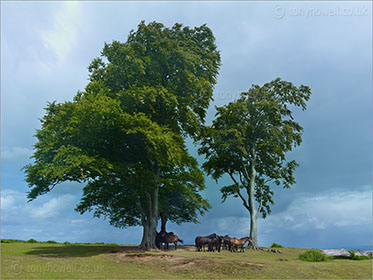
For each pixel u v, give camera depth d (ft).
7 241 131.85
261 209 132.16
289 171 132.98
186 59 103.35
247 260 69.87
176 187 124.88
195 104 113.70
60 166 81.00
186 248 111.34
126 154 101.24
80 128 85.97
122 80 103.09
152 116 106.22
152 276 57.00
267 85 131.34
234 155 132.26
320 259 77.66
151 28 105.81
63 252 86.94
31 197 96.73
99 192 116.88
